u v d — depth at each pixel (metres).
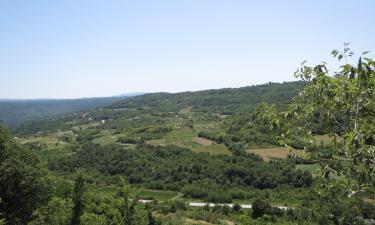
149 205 78.56
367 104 6.44
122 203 25.06
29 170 30.89
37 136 160.88
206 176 93.94
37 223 28.98
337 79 6.77
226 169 91.50
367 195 6.27
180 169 98.19
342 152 6.70
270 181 82.19
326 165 6.75
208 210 77.06
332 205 6.88
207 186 90.25
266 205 63.94
